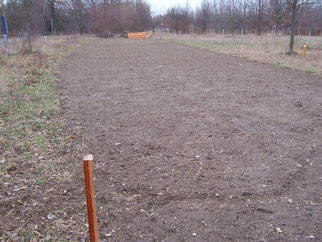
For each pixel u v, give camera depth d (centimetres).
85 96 717
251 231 282
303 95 734
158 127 521
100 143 459
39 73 930
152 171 381
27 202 316
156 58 1449
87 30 3906
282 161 409
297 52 1508
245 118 568
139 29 4275
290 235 277
